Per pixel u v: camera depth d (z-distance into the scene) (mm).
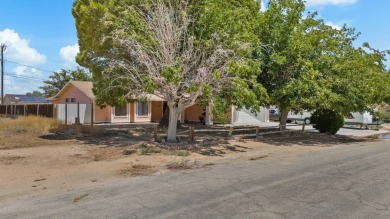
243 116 33000
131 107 30453
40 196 6844
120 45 14719
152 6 14812
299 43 17094
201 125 28406
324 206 5820
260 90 14742
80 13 17719
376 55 20719
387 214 5402
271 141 17188
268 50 17625
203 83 12680
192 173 9023
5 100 61469
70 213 5637
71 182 8109
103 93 15969
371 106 21938
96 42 16859
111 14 15680
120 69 15172
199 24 14328
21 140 14805
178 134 18344
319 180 7879
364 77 18875
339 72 18328
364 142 18062
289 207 5773
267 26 17719
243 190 6965
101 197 6641
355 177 8211
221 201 6168
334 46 19406
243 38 14008
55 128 18547
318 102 17281
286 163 10547
